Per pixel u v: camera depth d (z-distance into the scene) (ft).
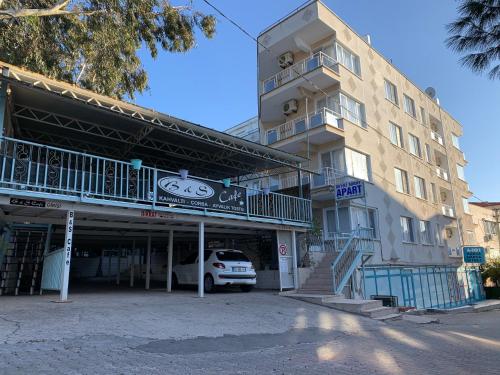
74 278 86.38
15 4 44.11
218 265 47.93
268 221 49.73
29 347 19.58
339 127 74.43
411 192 91.97
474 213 138.62
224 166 56.80
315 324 34.27
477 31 28.91
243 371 18.65
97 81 60.23
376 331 33.42
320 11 76.33
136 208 36.96
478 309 75.66
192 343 24.00
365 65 86.53
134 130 42.55
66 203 32.96
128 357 19.66
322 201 75.41
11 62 49.42
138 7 55.36
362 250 59.41
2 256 40.75
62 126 39.09
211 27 62.34
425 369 20.21
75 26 51.75
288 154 52.24
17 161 30.66
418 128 103.86
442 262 98.22
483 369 20.47
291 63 85.25
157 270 78.33
